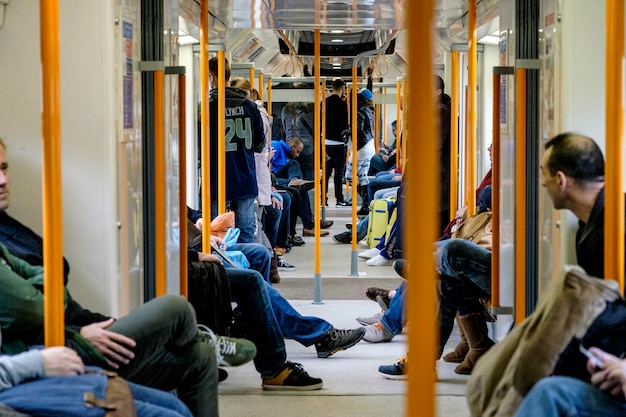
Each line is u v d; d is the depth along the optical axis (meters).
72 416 5.62
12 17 8.01
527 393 5.69
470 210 12.58
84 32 7.86
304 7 13.69
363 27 15.86
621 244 5.73
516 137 8.84
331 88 29.06
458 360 11.67
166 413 6.36
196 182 16.66
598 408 5.44
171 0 9.36
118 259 8.04
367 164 28.95
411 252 3.90
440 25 15.49
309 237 24.97
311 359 11.88
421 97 3.82
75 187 7.94
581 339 5.62
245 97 15.05
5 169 7.27
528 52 8.91
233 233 12.80
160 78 8.70
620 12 5.66
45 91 5.68
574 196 7.00
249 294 10.30
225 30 15.36
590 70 7.91
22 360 5.79
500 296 9.62
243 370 11.47
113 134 7.93
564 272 5.70
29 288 6.55
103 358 6.78
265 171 17.41
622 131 5.70
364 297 16.17
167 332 7.23
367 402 9.93
